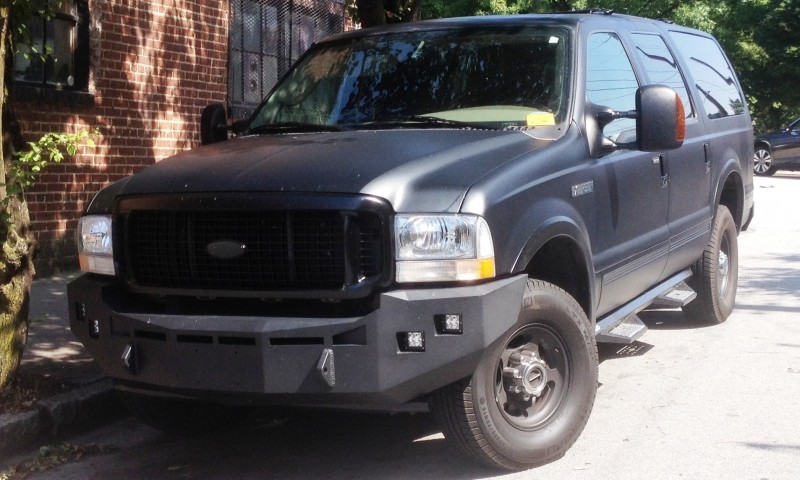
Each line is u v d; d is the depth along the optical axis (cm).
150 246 475
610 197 576
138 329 464
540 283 499
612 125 613
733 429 561
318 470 518
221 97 1250
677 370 692
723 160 806
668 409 602
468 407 464
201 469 527
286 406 475
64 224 1006
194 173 478
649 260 645
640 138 561
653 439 546
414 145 495
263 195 446
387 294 432
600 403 616
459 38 610
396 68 602
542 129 544
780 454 520
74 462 543
